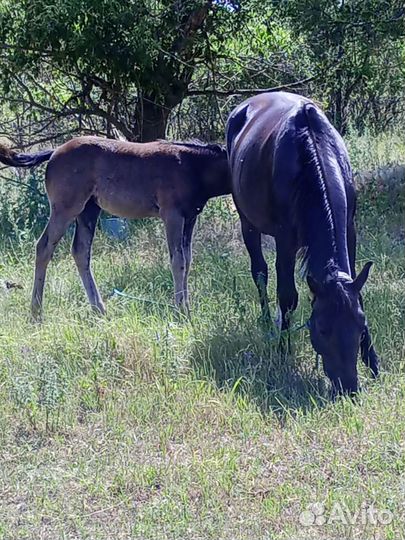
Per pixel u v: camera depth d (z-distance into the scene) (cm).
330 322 816
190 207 1167
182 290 1148
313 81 1930
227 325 1037
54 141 2148
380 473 714
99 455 771
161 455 769
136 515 673
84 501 693
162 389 888
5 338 1012
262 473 729
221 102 2180
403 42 1755
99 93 2098
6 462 766
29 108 1956
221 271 1292
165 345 956
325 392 878
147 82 1862
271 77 2000
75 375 926
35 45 1778
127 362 941
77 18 1695
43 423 831
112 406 855
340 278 828
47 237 1161
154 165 1160
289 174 924
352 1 1611
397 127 2594
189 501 689
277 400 859
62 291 1247
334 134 954
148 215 1184
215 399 863
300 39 1912
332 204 873
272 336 967
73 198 1158
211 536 637
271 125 1016
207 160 1171
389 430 779
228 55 1945
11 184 1852
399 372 923
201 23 1848
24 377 891
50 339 1008
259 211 1023
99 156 1163
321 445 773
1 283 1269
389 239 1455
